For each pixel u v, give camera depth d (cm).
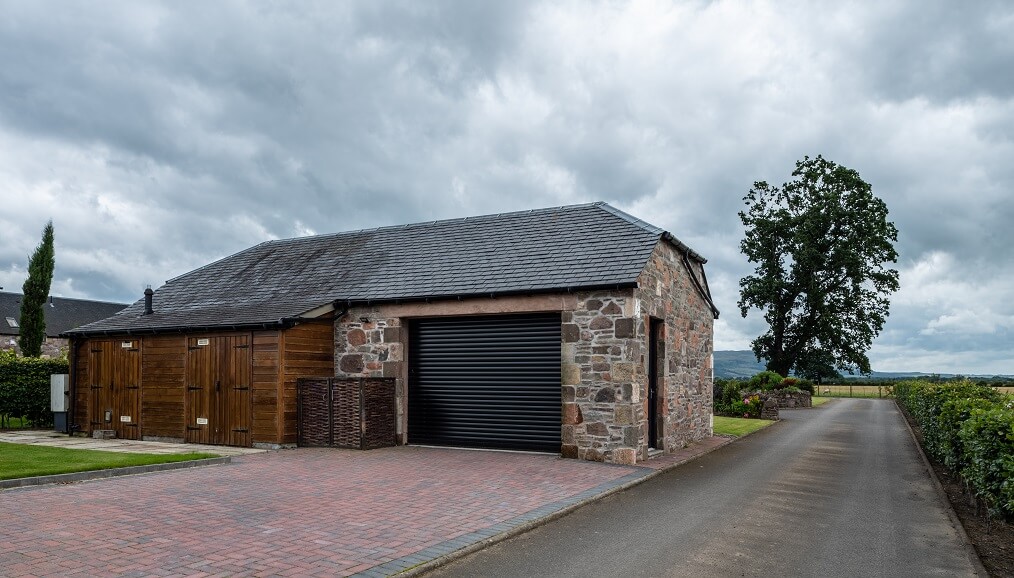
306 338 1412
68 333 1633
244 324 1363
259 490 888
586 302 1223
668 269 1428
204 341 1442
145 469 1042
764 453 1429
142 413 1520
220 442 1404
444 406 1391
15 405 1758
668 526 747
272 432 1344
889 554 651
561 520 764
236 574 528
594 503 861
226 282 1823
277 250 1969
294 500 825
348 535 655
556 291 1239
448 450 1325
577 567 588
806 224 3847
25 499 818
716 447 1520
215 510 762
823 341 3897
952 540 706
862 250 3831
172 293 1859
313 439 1363
